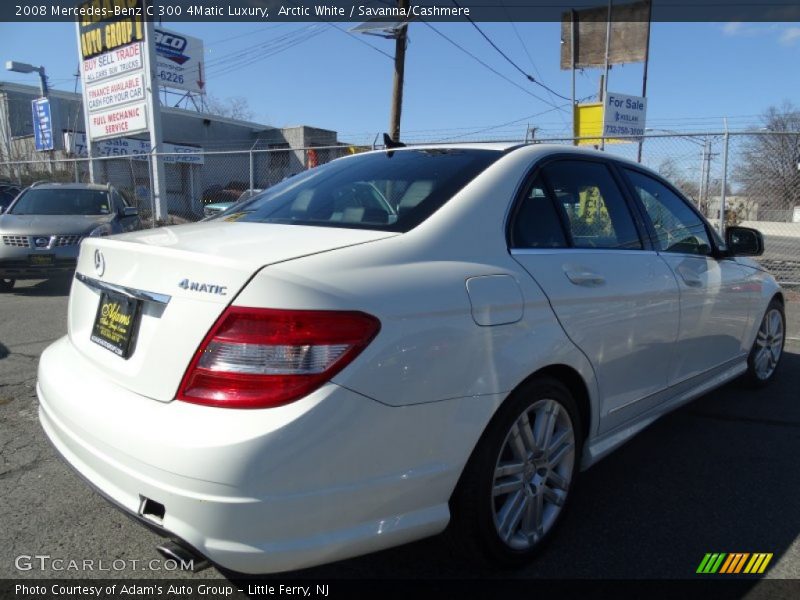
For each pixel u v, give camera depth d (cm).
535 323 240
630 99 1400
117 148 2334
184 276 200
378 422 192
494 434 228
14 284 970
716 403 452
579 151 313
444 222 237
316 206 274
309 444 180
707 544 272
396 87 1380
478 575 250
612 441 299
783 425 410
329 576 250
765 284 449
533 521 254
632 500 310
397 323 199
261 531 178
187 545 182
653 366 316
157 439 184
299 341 183
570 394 265
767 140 1165
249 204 312
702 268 359
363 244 217
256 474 175
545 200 279
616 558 261
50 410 240
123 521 289
